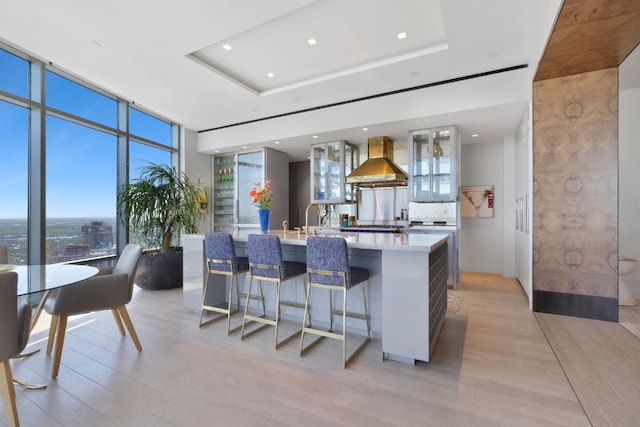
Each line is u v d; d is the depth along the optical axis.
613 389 1.99
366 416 1.74
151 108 5.07
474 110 3.99
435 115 4.18
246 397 1.93
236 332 2.99
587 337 2.81
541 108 3.47
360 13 2.81
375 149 5.43
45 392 1.98
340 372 2.23
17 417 1.64
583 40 2.69
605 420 1.70
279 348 2.63
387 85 4.21
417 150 5.07
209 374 2.20
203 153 6.59
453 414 1.76
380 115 4.52
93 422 1.71
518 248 4.99
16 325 1.63
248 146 6.06
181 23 2.77
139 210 4.61
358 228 5.51
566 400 1.88
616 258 3.21
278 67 3.84
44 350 2.60
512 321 3.23
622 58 3.00
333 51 3.47
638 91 4.05
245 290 3.62
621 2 2.19
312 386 2.05
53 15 2.64
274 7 2.55
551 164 3.44
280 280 2.67
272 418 1.73
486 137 5.43
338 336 2.39
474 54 3.38
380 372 2.22
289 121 5.34
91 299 2.35
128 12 2.61
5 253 2.79
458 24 2.83
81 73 3.76
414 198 5.04
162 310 3.68
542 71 3.25
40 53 3.28
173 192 4.98
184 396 1.94
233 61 3.68
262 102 4.81
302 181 7.79
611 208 3.22
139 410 1.80
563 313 3.41
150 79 3.94
